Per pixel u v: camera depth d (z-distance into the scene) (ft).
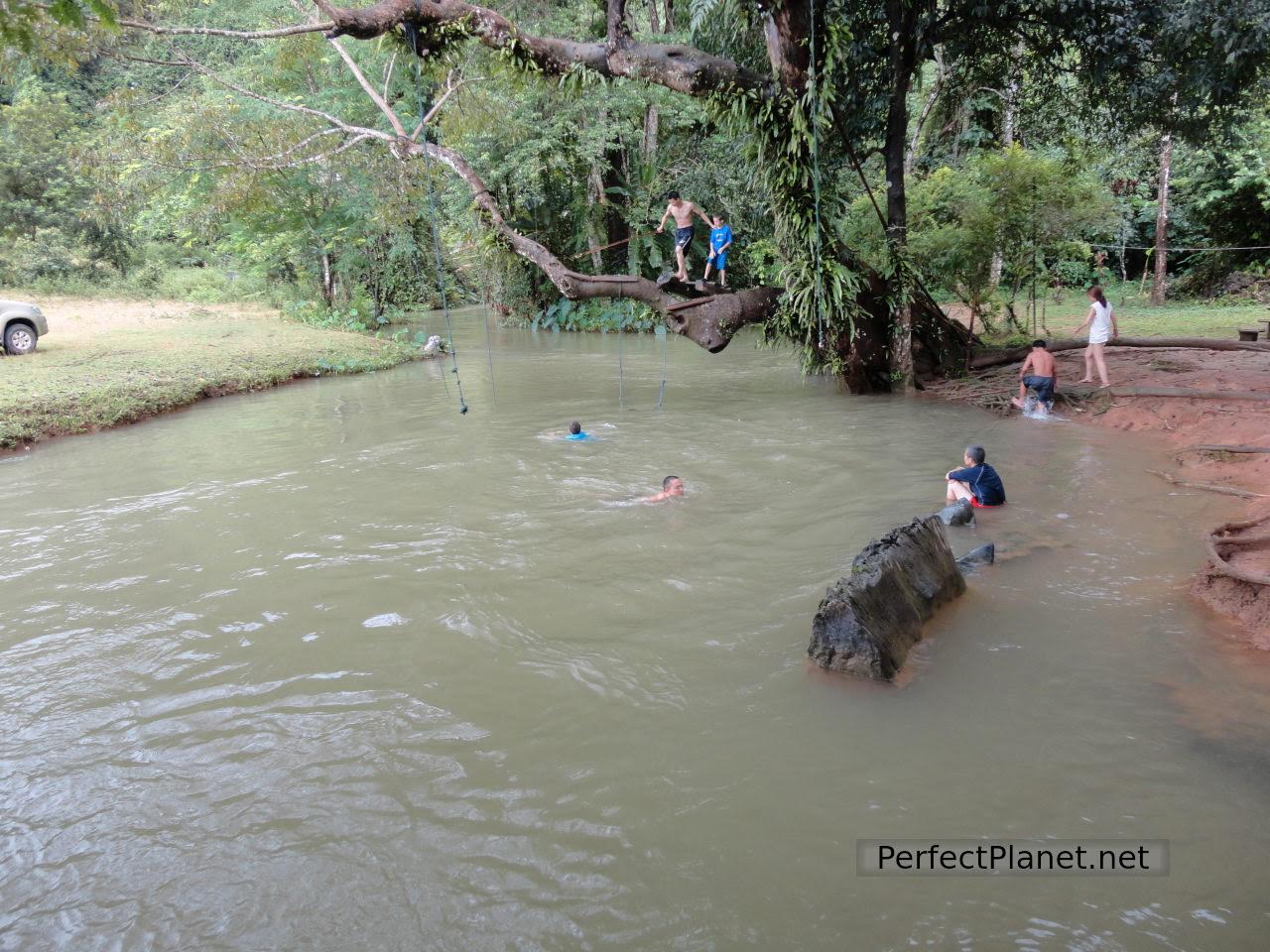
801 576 21.30
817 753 13.84
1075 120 54.70
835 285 42.19
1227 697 15.01
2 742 15.07
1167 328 62.39
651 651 17.67
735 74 39.73
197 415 46.68
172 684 16.99
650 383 55.93
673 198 43.60
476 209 47.03
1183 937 9.93
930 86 89.15
